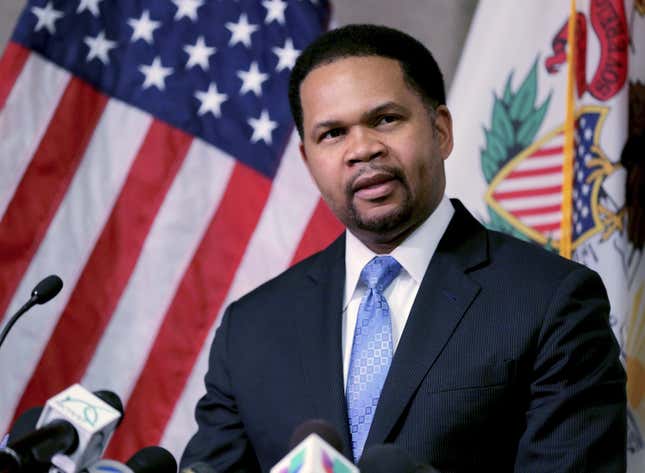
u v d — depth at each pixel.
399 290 3.39
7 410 5.66
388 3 6.21
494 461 3.08
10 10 6.30
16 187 5.82
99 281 5.82
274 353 3.41
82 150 5.91
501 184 5.40
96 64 6.01
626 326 5.04
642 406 5.07
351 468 1.64
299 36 6.07
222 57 6.05
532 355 3.10
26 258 5.77
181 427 5.72
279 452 3.25
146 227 5.86
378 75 3.30
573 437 2.97
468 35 5.75
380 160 3.22
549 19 5.59
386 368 3.21
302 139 3.74
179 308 5.81
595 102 5.36
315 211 5.86
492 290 3.24
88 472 2.04
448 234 3.45
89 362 5.75
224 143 5.95
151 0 6.14
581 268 3.28
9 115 5.86
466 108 5.57
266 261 5.82
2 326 5.71
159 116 5.96
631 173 5.36
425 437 3.02
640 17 5.60
